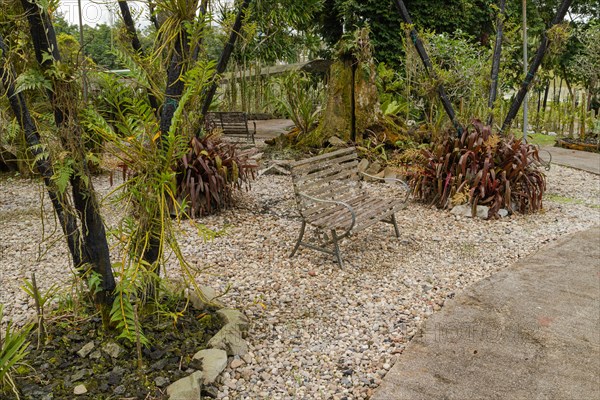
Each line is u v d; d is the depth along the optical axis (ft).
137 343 7.82
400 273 12.64
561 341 9.21
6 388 7.19
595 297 10.99
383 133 25.44
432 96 21.09
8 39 7.12
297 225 16.60
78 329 8.63
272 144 29.04
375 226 16.49
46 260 13.66
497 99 22.63
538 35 46.32
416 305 10.89
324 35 50.93
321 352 9.08
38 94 7.39
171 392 7.34
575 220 17.19
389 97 30.91
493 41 24.98
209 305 9.82
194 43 8.55
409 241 15.05
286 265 13.20
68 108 7.11
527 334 9.45
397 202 15.16
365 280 12.21
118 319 7.82
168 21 8.60
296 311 10.63
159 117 8.85
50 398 7.16
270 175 24.38
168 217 8.25
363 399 7.79
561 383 7.97
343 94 25.98
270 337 9.56
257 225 16.58
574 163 28.55
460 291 11.57
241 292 11.53
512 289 11.43
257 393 7.94
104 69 7.44
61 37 7.44
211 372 8.00
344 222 12.96
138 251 8.72
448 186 18.49
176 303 9.51
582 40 39.14
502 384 7.95
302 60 60.54
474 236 15.53
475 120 19.01
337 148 25.26
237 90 54.75
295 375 8.39
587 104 38.65
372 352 9.07
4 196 20.53
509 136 20.08
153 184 7.93
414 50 23.97
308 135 27.50
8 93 7.00
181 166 17.22
